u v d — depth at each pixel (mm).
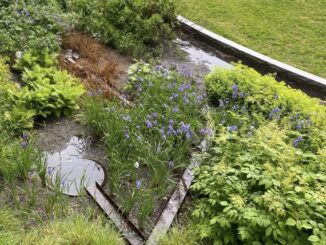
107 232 3785
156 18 7465
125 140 4738
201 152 4902
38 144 5016
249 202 3770
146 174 4695
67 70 6336
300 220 3465
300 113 5496
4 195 4223
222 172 4113
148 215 4203
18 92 5391
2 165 4336
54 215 4016
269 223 3471
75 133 5246
